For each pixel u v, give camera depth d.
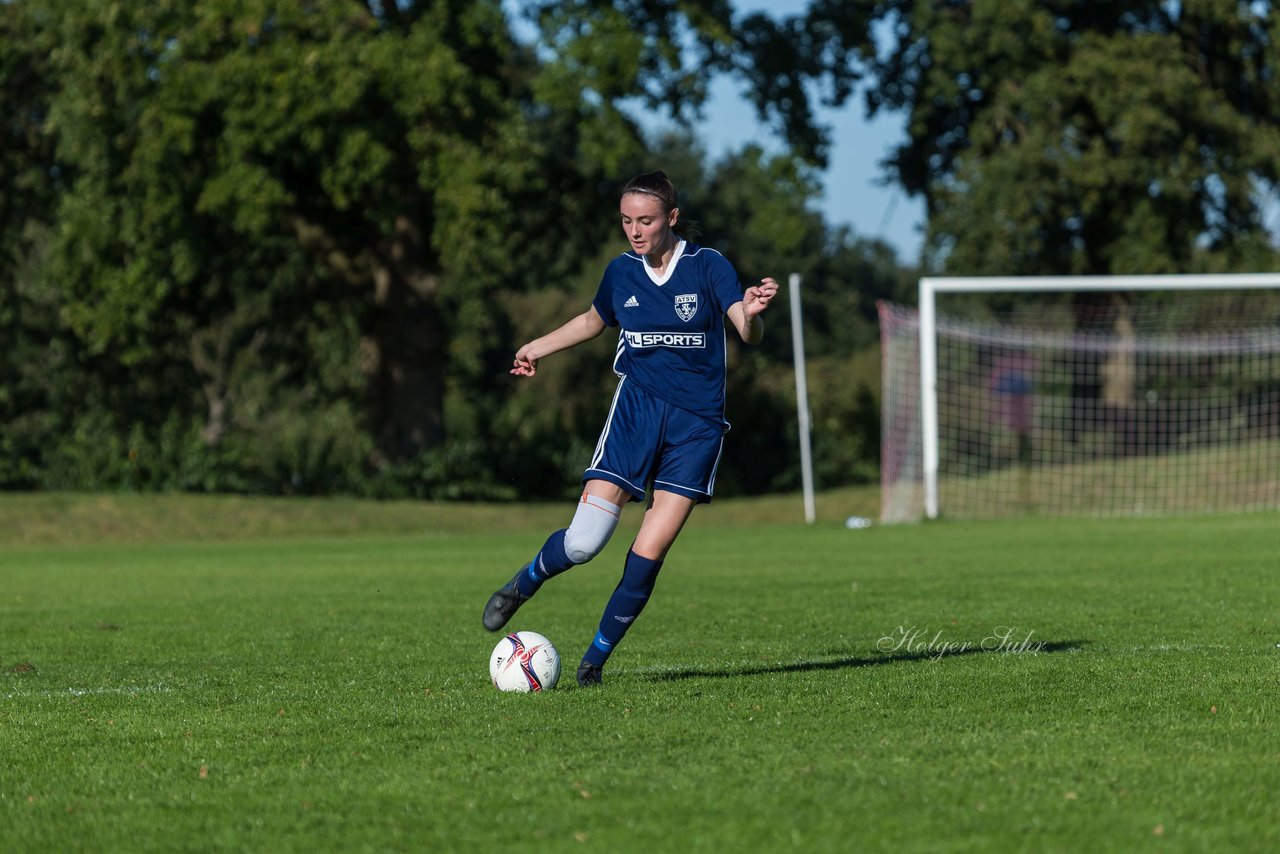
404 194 78.69
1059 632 21.16
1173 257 92.69
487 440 86.00
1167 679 15.74
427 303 81.69
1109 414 89.06
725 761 11.62
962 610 24.91
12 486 76.00
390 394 84.44
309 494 77.75
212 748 12.73
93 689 16.84
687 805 10.22
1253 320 99.25
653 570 15.68
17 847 9.68
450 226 69.69
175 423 78.50
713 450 15.58
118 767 12.03
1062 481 74.44
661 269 15.30
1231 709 13.77
